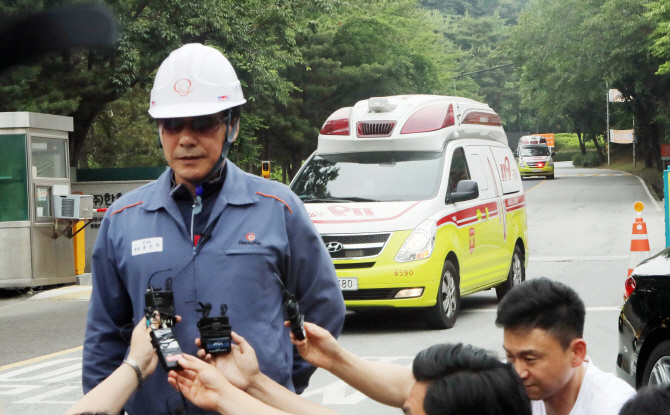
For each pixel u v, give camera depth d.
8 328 10.70
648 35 33.09
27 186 13.84
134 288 2.77
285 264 2.86
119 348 2.93
